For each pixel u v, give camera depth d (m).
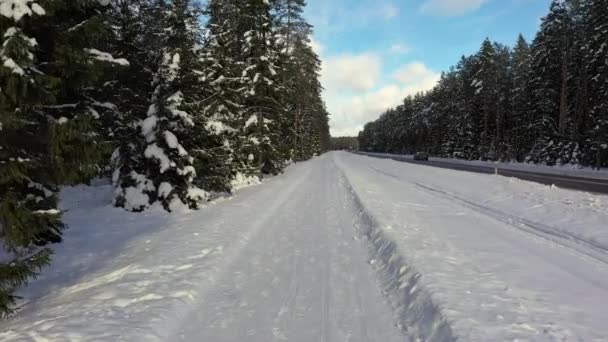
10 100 5.07
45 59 6.10
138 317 4.89
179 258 7.43
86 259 8.18
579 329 4.28
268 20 24.39
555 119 44.06
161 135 12.59
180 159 12.84
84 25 6.15
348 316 5.23
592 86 38.84
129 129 12.94
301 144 52.66
